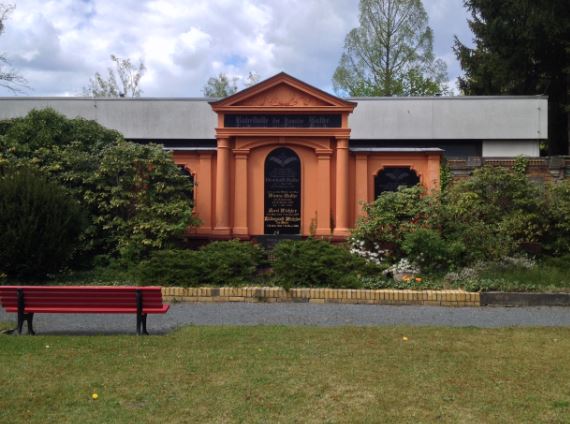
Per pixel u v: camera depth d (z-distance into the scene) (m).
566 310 9.96
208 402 5.16
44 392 5.41
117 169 13.34
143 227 12.87
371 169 14.98
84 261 13.12
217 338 7.53
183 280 11.08
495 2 28.36
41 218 11.45
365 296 10.58
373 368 6.17
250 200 14.79
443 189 14.73
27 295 7.91
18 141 13.91
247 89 14.56
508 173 13.89
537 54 28.11
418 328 8.25
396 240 12.69
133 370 6.08
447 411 4.99
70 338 7.55
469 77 34.28
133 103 24.89
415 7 40.41
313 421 4.76
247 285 11.12
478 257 12.13
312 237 12.89
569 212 12.87
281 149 14.77
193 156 15.12
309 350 6.90
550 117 30.64
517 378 5.88
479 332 7.97
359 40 41.28
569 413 4.96
